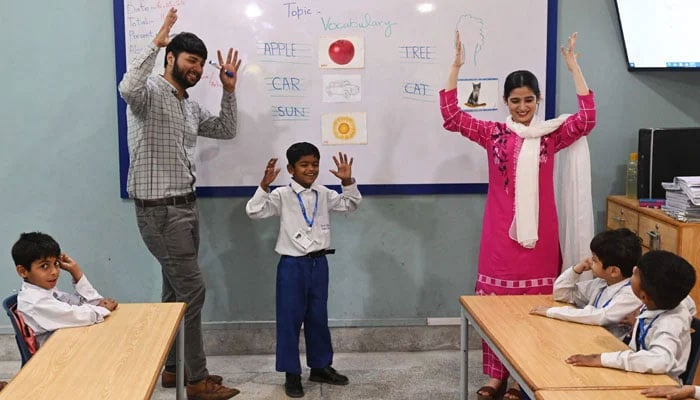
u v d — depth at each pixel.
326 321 3.33
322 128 3.62
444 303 3.77
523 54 3.59
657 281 2.05
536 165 2.93
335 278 3.75
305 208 3.23
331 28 3.56
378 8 3.55
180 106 3.07
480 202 3.71
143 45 3.52
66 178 3.62
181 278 3.13
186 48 2.98
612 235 2.44
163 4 3.51
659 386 1.87
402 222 3.72
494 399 3.08
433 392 3.28
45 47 3.54
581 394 1.84
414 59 3.59
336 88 3.59
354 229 3.72
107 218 3.66
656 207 3.28
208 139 3.60
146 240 3.11
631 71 3.64
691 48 3.58
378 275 3.75
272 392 3.30
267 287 3.73
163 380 3.37
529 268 3.00
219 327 3.73
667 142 3.30
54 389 1.91
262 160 3.63
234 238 3.70
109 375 2.00
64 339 2.26
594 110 2.95
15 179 3.62
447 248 3.74
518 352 2.13
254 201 3.20
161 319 2.46
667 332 2.04
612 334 2.33
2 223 3.64
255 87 3.58
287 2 3.53
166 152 3.03
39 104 3.57
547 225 3.00
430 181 3.67
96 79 3.56
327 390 3.31
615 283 2.46
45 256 2.41
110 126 3.59
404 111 3.62
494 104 3.62
